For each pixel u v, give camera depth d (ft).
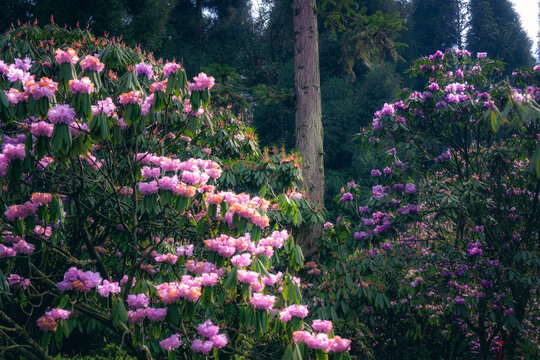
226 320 10.54
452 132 18.16
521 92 17.66
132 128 10.62
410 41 64.18
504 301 15.55
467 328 19.54
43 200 8.75
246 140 19.58
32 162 8.34
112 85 12.64
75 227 12.31
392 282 17.60
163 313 8.50
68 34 16.57
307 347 8.54
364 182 45.19
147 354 9.64
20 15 43.42
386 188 18.06
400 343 21.75
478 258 15.61
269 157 19.65
